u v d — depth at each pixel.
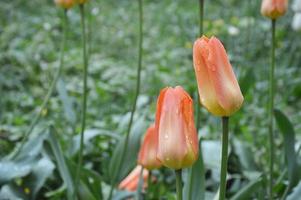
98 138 5.69
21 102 8.21
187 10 13.59
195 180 3.63
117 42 11.38
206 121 6.96
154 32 12.19
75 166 4.33
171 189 5.12
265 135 6.42
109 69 9.45
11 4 12.82
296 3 7.54
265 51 9.34
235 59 8.45
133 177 4.85
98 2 14.59
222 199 2.87
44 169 4.69
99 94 7.96
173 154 2.76
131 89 8.66
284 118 4.03
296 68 8.73
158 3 14.92
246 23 9.91
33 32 11.80
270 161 4.14
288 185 4.05
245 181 4.99
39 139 4.85
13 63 9.73
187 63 9.59
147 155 3.90
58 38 11.52
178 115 2.76
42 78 9.32
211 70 2.69
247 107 7.27
